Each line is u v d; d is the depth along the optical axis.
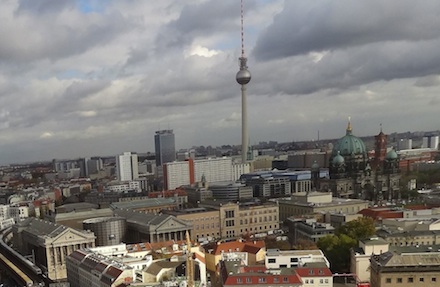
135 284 187.75
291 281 181.00
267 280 181.38
